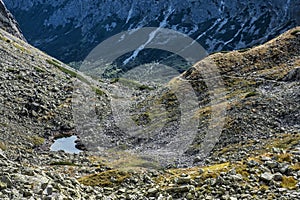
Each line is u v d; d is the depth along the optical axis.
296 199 18.80
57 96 85.75
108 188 26.66
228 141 50.19
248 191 20.95
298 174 22.42
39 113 72.62
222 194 20.86
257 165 24.75
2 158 23.41
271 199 19.52
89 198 21.67
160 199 21.11
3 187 18.06
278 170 23.52
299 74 76.19
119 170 33.09
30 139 60.88
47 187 19.11
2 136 57.78
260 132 50.66
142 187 25.98
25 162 47.69
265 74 86.88
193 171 28.81
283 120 53.47
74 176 38.97
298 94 59.97
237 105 63.88
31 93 81.69
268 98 62.28
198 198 20.89
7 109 69.62
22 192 18.06
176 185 23.17
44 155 53.53
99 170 41.88
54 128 68.75
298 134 42.31
